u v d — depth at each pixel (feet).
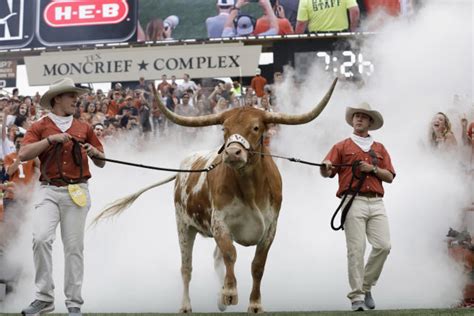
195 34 69.62
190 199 35.40
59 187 25.58
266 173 30.99
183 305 36.47
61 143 25.58
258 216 30.81
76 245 25.62
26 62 70.59
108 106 67.21
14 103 66.44
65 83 26.35
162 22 70.13
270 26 68.69
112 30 70.69
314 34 67.87
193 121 30.71
